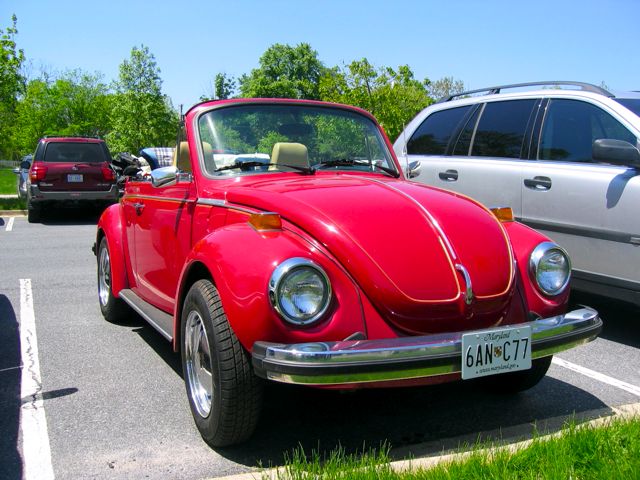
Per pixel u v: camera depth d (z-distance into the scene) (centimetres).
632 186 491
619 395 410
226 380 298
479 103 658
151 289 474
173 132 3325
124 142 3216
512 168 589
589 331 329
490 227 347
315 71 6081
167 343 519
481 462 284
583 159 542
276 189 357
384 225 321
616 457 286
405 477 272
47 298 675
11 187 2606
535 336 310
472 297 310
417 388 416
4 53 1725
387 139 479
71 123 4406
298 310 282
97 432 351
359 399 398
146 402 394
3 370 452
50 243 1089
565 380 438
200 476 303
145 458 321
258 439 342
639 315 610
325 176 409
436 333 305
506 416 375
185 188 420
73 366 460
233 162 408
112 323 578
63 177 1400
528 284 340
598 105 542
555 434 321
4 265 870
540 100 595
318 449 330
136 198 506
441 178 662
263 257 292
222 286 298
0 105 1955
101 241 587
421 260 311
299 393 405
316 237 312
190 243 399
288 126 434
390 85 1952
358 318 296
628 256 492
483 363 295
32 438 343
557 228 545
